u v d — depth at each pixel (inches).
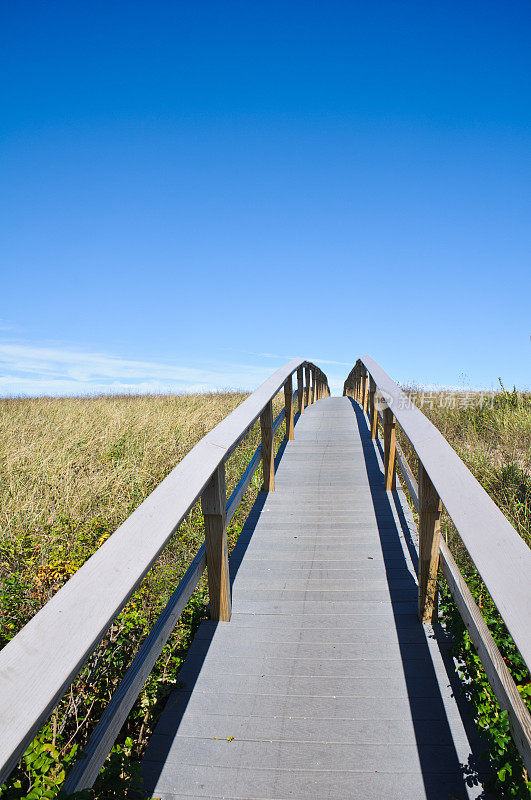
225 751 102.5
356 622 142.8
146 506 97.3
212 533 141.5
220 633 139.8
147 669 93.4
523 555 73.2
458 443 309.6
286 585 164.1
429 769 97.3
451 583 118.6
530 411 342.3
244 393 628.4
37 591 156.4
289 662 127.4
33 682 57.4
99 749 76.2
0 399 575.2
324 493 242.8
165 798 93.3
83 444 319.6
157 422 387.9
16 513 212.5
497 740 86.0
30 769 80.0
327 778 96.2
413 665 124.9
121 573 77.7
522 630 62.2
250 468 205.9
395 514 215.8
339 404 520.4
